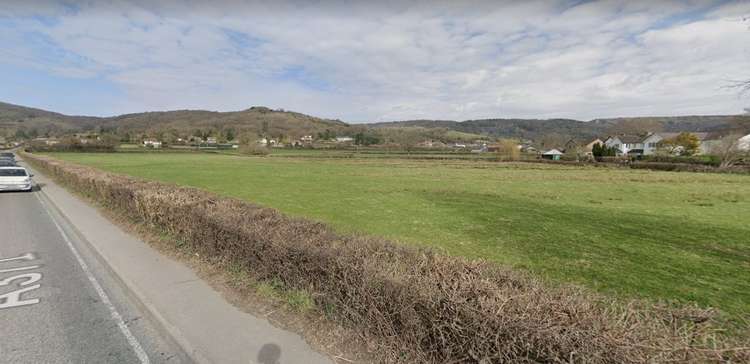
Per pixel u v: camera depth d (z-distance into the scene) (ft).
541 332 6.51
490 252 23.71
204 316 11.75
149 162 157.99
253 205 20.97
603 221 35.76
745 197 58.70
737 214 41.22
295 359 9.20
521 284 9.15
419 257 11.30
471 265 10.44
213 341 10.24
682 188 73.51
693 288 17.13
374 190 65.31
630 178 99.55
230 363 9.18
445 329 7.77
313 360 9.12
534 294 8.18
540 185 78.43
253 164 158.71
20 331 11.33
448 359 7.60
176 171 108.68
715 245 25.94
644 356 5.94
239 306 12.44
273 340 10.16
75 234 25.02
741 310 14.39
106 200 33.37
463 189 68.18
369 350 9.09
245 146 282.56
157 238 21.53
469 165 169.99
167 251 19.25
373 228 32.04
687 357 5.94
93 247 20.63
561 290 8.46
